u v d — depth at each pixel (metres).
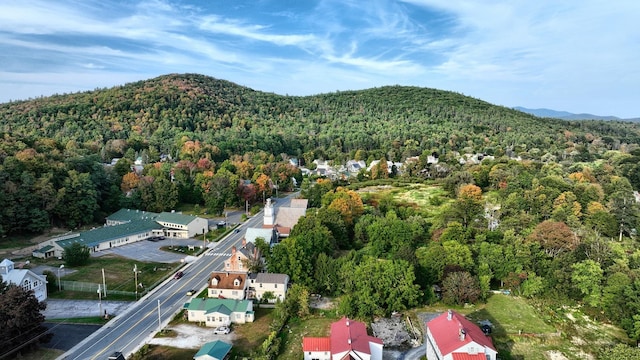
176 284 100.56
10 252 116.44
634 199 138.75
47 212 134.88
